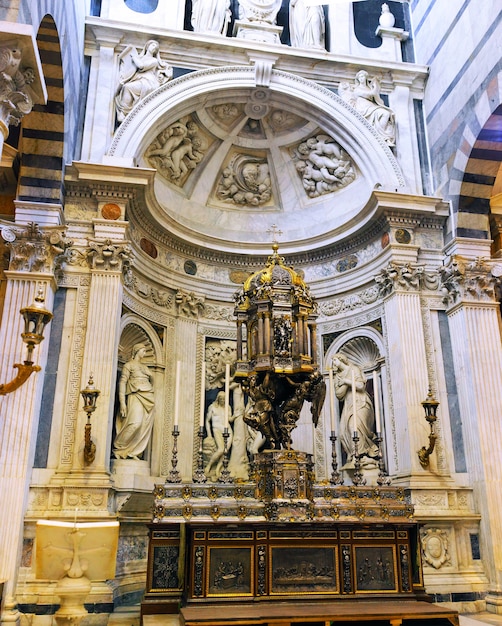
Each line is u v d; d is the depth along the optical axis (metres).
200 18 11.75
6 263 9.68
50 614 7.41
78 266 9.38
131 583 8.69
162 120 10.76
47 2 7.26
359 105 11.77
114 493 8.84
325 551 6.27
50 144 9.32
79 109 10.53
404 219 10.71
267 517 6.29
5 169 10.16
